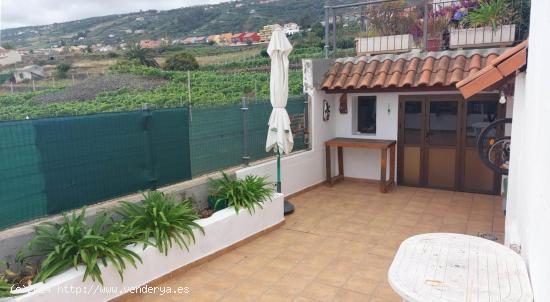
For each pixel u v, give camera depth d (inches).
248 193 240.1
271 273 198.1
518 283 107.4
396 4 372.5
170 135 235.0
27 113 1046.4
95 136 194.9
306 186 347.3
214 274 197.5
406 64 339.9
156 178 228.1
